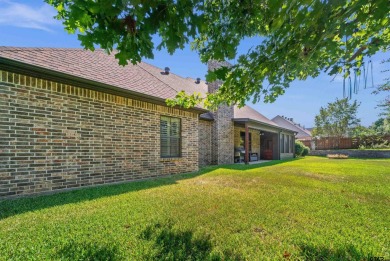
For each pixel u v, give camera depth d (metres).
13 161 4.89
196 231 3.13
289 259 2.47
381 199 5.05
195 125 10.33
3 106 4.79
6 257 2.37
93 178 6.38
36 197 4.87
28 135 5.14
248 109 20.08
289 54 2.35
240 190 5.73
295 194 5.34
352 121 35.19
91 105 6.41
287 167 11.84
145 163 7.90
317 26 1.97
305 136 48.91
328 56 2.73
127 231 3.08
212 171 9.82
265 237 3.00
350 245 2.76
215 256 2.50
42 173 5.35
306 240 2.90
